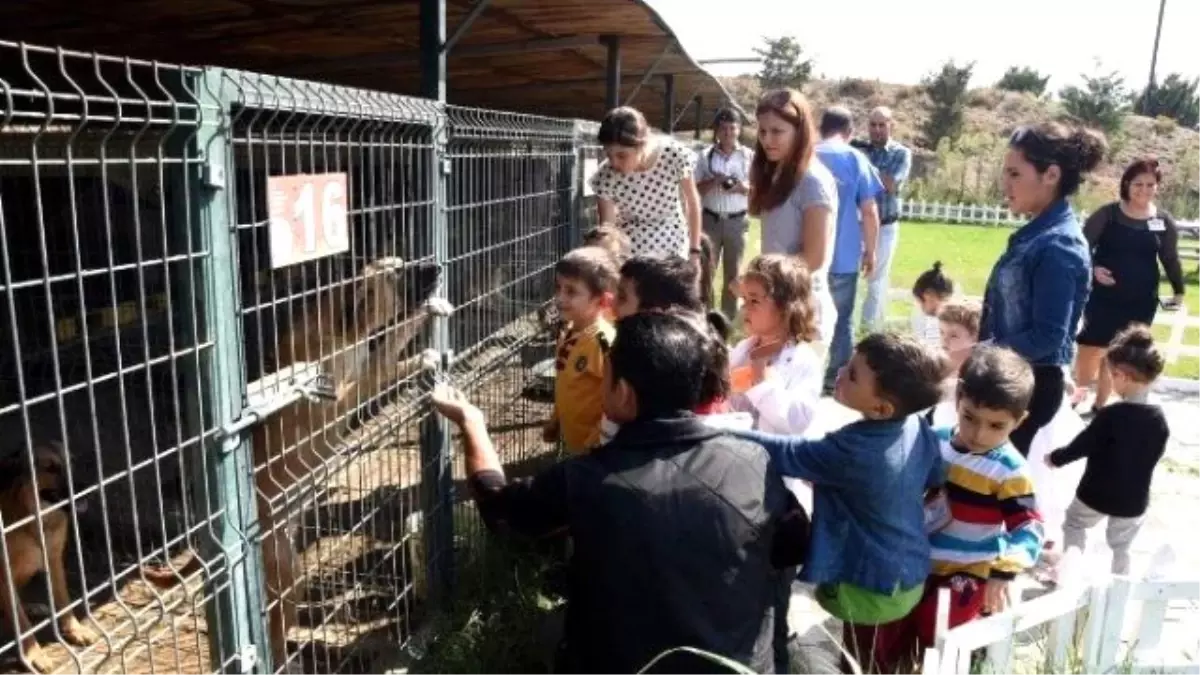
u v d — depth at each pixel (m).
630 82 10.96
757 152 4.46
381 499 3.18
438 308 3.05
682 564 2.31
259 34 6.70
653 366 2.45
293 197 2.24
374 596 3.15
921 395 2.77
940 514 3.13
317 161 2.62
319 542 2.83
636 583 2.32
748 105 42.47
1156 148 38.53
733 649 2.32
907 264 17.00
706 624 2.31
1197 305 12.91
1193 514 5.18
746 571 2.36
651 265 3.36
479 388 3.94
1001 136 40.28
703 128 20.42
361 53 7.78
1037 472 4.27
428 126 3.02
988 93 45.12
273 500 2.32
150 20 6.12
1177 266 6.52
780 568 2.74
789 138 4.25
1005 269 3.63
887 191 8.43
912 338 2.85
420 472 3.26
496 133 3.91
